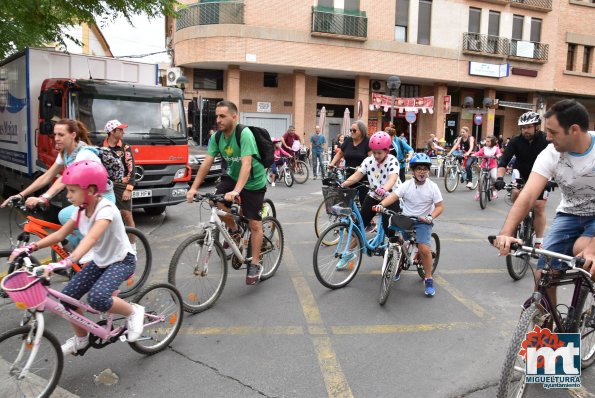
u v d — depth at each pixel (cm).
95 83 798
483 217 952
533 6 2619
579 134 280
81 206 316
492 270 595
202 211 980
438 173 1719
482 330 417
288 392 317
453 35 2467
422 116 2606
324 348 379
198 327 416
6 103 1031
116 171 580
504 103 2506
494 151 1096
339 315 445
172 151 838
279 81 2361
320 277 499
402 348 381
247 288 517
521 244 264
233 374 339
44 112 820
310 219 902
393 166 554
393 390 320
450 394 316
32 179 910
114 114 810
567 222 332
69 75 918
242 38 2094
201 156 1309
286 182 1409
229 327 417
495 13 2591
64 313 300
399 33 2375
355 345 385
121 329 338
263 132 477
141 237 516
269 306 465
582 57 2825
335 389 321
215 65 2203
